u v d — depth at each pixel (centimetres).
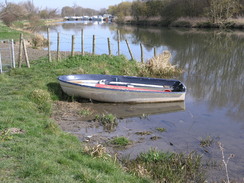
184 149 746
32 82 1180
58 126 832
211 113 1051
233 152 732
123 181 516
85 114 982
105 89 1087
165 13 5944
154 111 1058
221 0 4659
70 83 1091
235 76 1650
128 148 741
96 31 4841
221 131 882
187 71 1761
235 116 1023
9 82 1184
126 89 1095
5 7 4144
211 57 2198
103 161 590
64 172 486
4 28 3684
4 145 565
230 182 590
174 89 1224
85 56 1591
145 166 629
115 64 1568
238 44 2842
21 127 711
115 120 927
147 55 2206
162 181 578
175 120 971
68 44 2956
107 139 791
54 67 1424
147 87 1227
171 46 2783
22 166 477
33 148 566
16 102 925
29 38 3138
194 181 592
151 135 834
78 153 611
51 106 1014
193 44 2911
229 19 4672
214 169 645
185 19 5488
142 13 6812
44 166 483
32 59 1744
